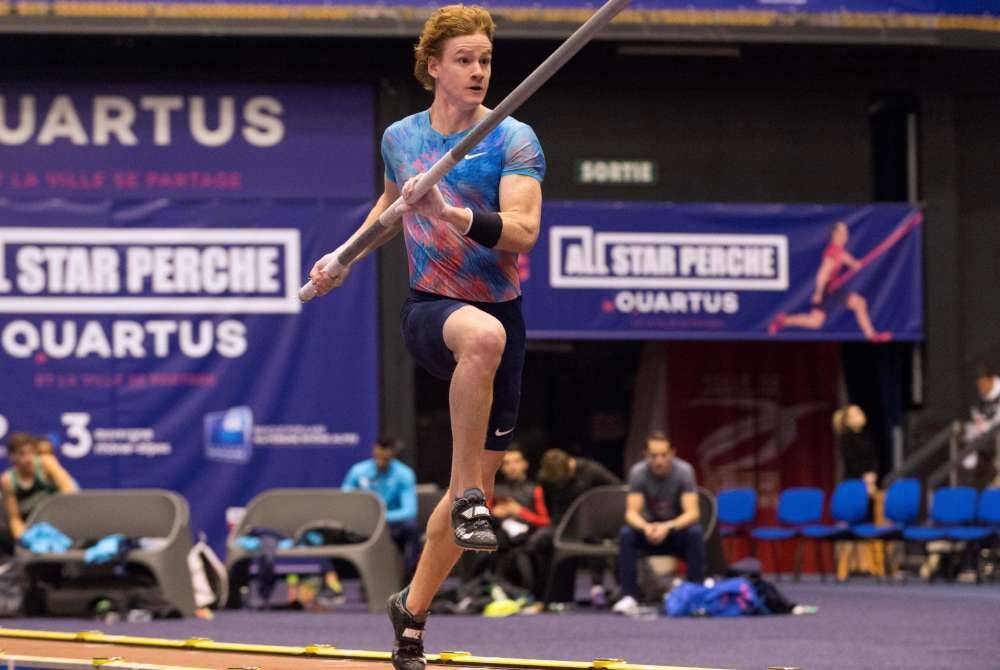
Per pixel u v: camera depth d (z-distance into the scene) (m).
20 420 23.41
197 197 24.06
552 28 23.72
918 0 24.36
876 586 21.95
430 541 7.17
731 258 25.02
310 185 24.36
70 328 23.58
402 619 7.39
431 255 6.91
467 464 6.61
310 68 24.39
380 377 24.34
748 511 23.72
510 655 12.20
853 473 23.83
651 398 26.88
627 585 18.12
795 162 25.67
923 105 25.83
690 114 25.45
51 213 23.66
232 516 23.75
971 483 24.31
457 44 6.84
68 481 18.89
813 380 26.80
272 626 15.77
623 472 27.30
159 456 23.66
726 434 26.73
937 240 25.66
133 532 18.23
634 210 24.84
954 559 23.25
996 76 25.97
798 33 24.12
